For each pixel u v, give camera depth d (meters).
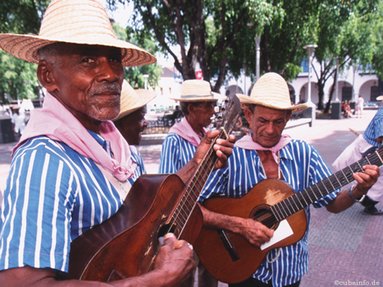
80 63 1.19
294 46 15.36
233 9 10.25
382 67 26.19
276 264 2.12
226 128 1.84
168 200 1.53
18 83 27.09
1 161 10.55
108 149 1.37
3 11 9.77
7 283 0.92
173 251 1.17
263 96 2.05
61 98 1.25
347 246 4.24
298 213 2.12
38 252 0.93
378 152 1.92
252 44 14.23
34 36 1.11
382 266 3.74
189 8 10.00
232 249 2.22
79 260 1.15
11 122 15.78
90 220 1.19
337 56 22.97
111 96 1.23
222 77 12.40
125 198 1.38
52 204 1.00
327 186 2.00
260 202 2.16
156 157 10.14
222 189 2.29
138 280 1.04
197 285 3.35
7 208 0.98
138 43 12.60
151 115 27.53
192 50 10.51
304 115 18.72
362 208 5.55
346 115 24.75
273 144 2.17
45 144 1.10
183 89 3.11
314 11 11.67
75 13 1.16
